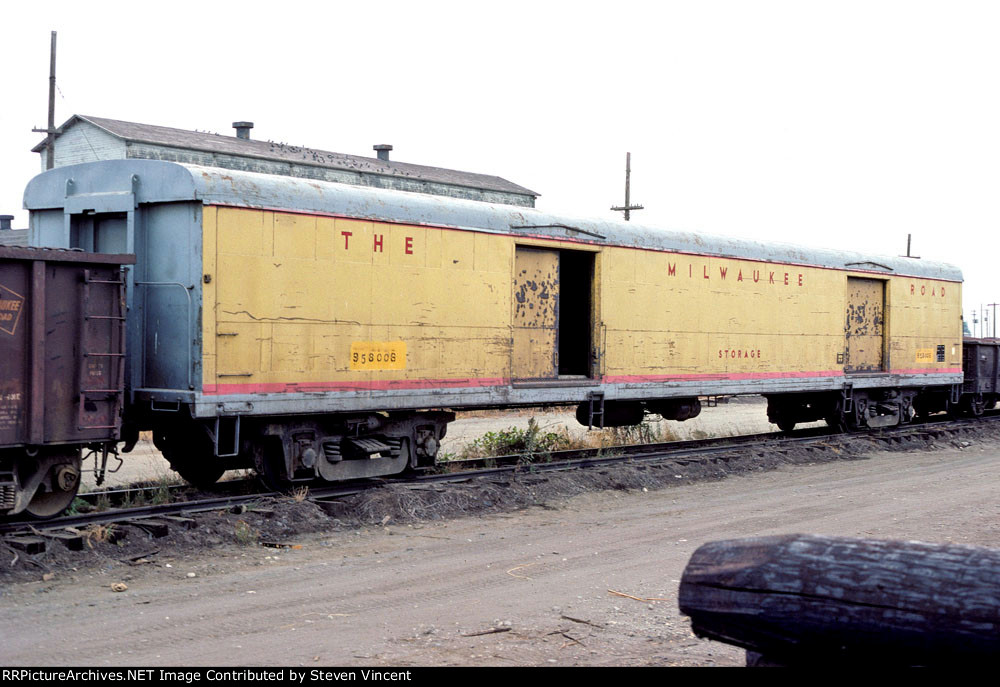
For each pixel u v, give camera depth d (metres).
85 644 6.10
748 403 37.25
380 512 10.59
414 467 12.84
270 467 11.49
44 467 9.12
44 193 11.50
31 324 8.61
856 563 3.82
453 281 12.56
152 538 8.83
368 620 6.74
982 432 20.55
